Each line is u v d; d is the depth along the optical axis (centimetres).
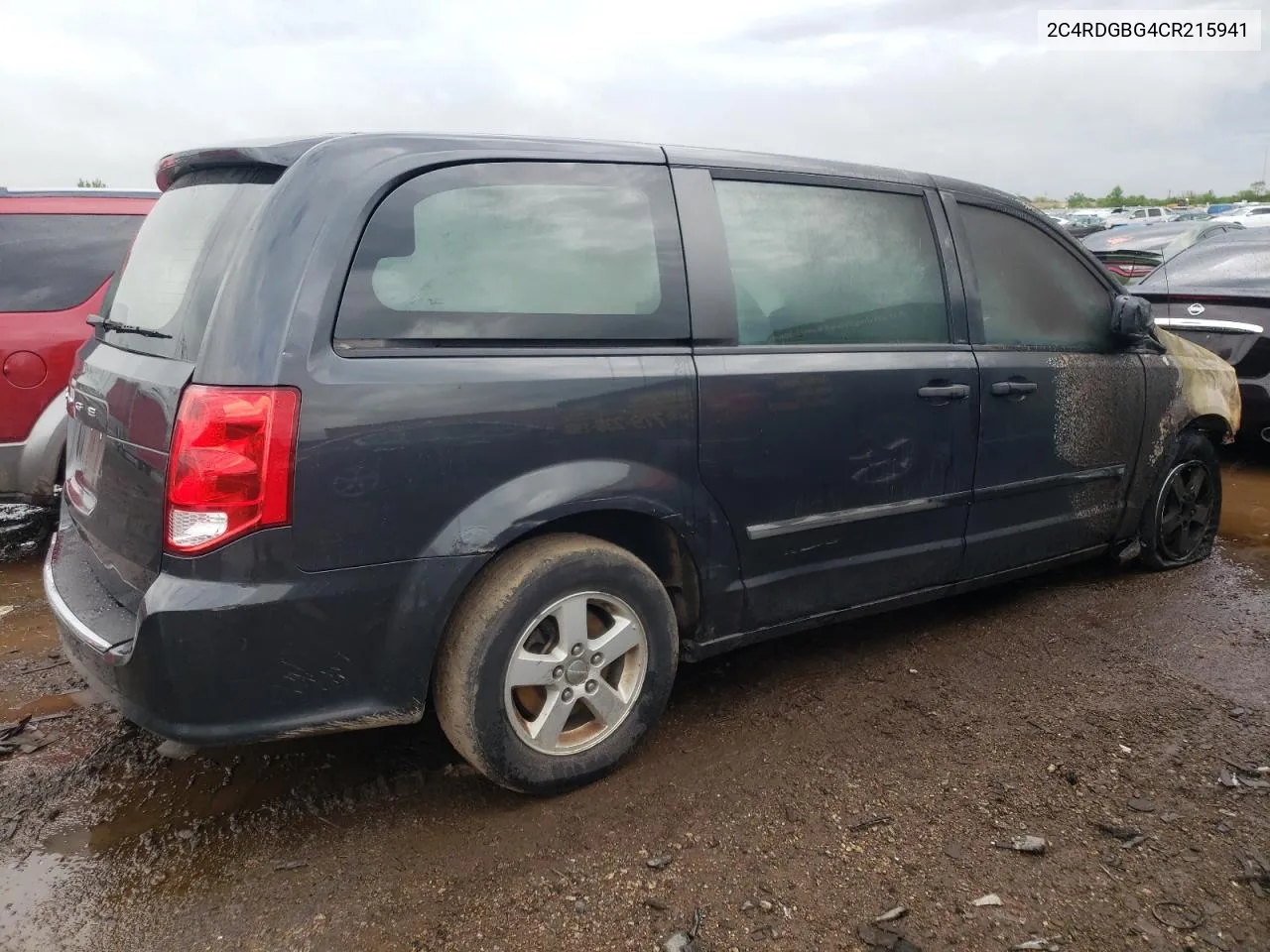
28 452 465
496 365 245
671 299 277
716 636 299
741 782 275
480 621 244
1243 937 214
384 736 304
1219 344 621
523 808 263
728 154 302
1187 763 285
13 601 432
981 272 360
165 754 294
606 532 285
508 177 257
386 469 228
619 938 213
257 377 215
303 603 222
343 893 229
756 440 289
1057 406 375
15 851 246
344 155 237
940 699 326
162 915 222
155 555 226
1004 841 247
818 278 313
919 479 333
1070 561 411
